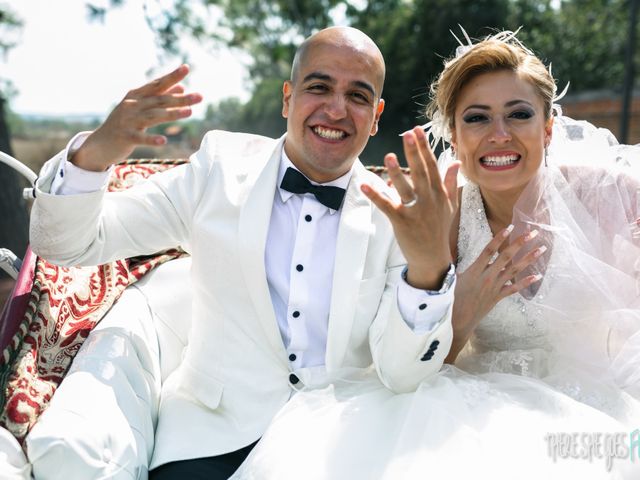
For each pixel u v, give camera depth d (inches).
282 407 87.7
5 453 69.9
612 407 89.7
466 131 98.7
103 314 98.7
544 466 70.9
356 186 96.3
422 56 669.3
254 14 661.9
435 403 79.3
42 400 78.4
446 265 77.9
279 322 92.0
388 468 71.2
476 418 78.6
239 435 87.4
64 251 83.8
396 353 83.6
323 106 91.9
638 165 107.8
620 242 101.0
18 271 103.0
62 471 71.6
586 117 666.2
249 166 96.9
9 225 283.4
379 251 94.0
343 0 673.0
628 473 72.4
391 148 689.0
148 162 126.0
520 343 101.7
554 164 104.8
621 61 791.1
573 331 98.9
